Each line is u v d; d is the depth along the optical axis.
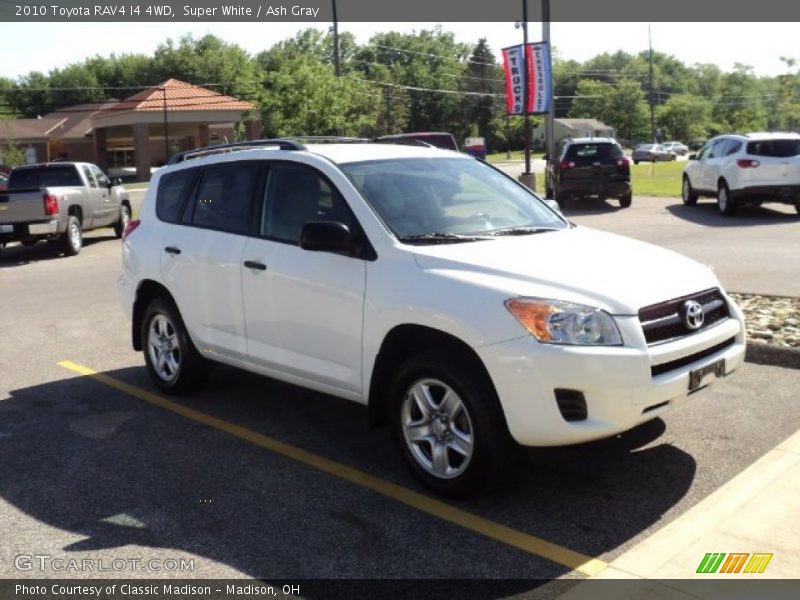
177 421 6.06
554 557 3.91
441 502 4.55
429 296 4.46
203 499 4.70
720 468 4.82
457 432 4.46
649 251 4.98
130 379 7.27
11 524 4.45
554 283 4.29
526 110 25.08
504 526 4.24
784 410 5.71
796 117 86.44
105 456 5.41
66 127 78.75
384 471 5.03
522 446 4.42
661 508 4.36
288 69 32.66
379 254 4.83
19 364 7.98
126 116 61.22
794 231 15.09
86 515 4.54
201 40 106.00
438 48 122.25
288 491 4.77
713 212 19.20
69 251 17.00
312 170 5.40
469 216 5.30
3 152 60.72
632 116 124.06
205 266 5.98
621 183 21.34
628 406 4.11
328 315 5.05
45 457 5.43
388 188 5.24
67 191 17.00
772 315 8.02
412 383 4.62
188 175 6.51
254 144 6.24
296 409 6.27
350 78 34.50
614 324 4.13
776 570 3.67
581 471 4.87
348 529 4.27
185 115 60.47
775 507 4.24
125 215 20.98
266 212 5.66
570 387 4.05
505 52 25.44
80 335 9.21
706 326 4.57
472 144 41.97
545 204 5.90
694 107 123.00
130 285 6.86
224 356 6.00
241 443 5.57
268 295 5.46
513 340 4.12
